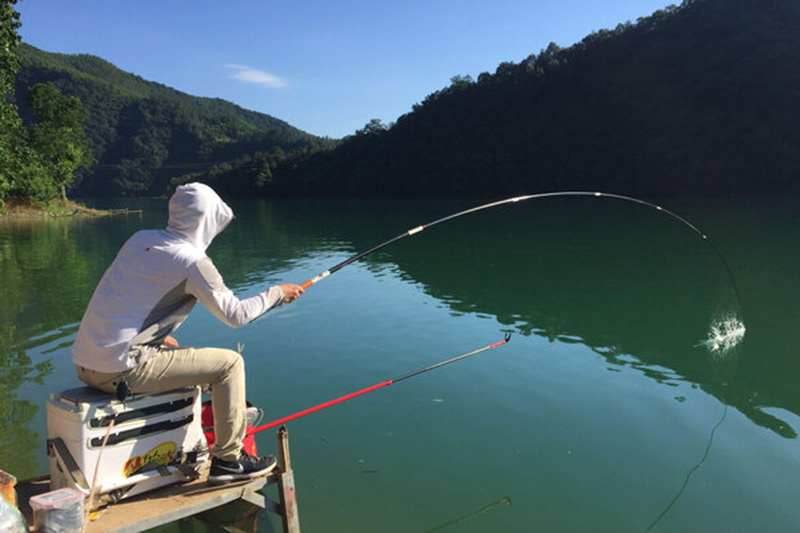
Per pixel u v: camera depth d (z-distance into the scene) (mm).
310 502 3676
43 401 5422
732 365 6168
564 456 4223
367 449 4379
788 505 3547
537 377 5871
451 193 73438
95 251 19828
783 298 9570
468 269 13422
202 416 3559
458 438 4539
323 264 15188
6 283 12562
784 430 4570
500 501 3645
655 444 4371
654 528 3336
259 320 8445
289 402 5344
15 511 2273
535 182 66375
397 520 3480
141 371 2627
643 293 10203
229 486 2871
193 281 2588
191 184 2734
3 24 12016
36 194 45406
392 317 8531
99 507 2664
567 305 9312
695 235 19719
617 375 5902
